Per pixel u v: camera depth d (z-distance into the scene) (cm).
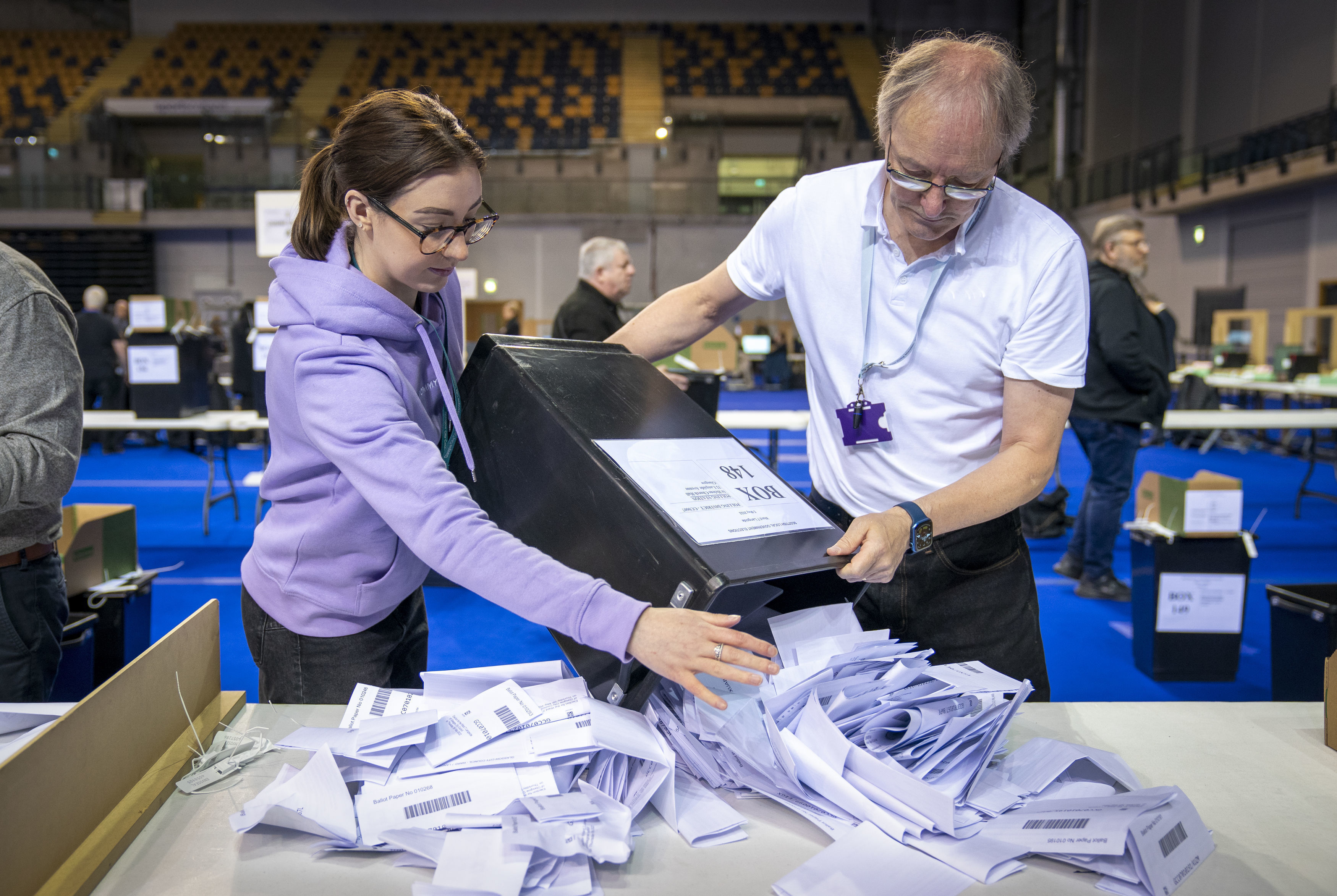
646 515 82
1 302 116
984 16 1733
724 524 84
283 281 98
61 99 1673
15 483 113
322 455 101
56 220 1445
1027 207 111
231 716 98
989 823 78
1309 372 798
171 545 458
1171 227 1420
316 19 1894
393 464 86
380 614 115
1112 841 70
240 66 1769
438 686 91
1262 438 820
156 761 85
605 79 1814
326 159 100
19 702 135
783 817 81
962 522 99
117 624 254
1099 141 1616
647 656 77
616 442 90
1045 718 102
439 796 77
